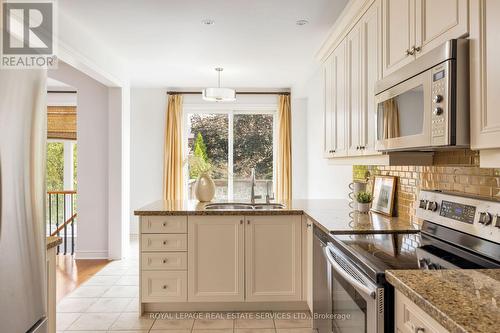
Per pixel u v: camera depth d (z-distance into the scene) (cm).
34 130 120
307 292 287
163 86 603
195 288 285
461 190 182
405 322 117
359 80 237
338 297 180
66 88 603
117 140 463
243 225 286
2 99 99
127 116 482
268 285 289
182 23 331
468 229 162
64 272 414
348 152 260
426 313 101
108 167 470
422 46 155
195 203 336
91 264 446
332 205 325
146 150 611
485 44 116
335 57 295
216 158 629
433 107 135
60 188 627
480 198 159
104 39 373
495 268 136
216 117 629
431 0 148
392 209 255
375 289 128
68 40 314
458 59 125
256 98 623
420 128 147
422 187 221
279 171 614
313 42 384
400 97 167
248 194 630
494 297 100
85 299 330
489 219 150
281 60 451
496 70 110
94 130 474
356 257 153
